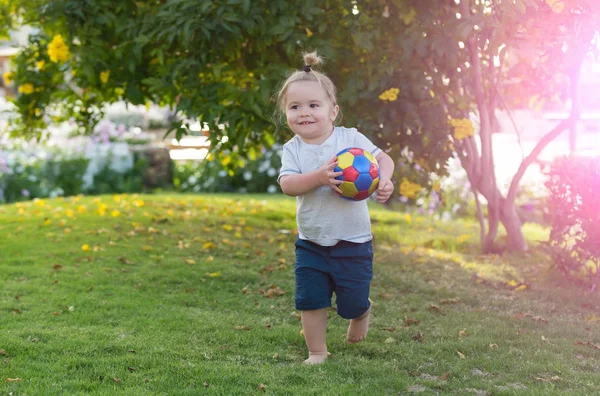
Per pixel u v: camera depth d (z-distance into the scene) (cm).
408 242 709
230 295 484
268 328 405
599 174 502
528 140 1043
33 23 685
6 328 386
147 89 654
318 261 341
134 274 526
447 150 574
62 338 369
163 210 836
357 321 365
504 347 371
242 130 600
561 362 344
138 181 1194
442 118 550
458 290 508
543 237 738
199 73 570
